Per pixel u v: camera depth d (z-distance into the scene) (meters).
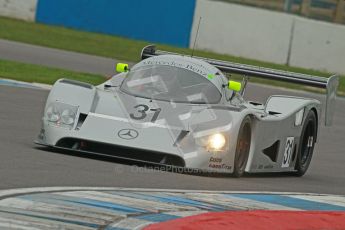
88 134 31.69
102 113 32.28
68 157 31.75
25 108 46.69
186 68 35.50
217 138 32.16
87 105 32.53
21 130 38.41
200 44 100.31
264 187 32.94
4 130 37.56
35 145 33.88
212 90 34.94
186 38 100.62
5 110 44.50
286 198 30.59
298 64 99.00
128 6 102.31
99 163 31.48
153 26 101.62
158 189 28.06
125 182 28.52
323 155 48.22
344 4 100.38
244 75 39.56
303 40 98.44
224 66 39.19
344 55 98.31
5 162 28.89
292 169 38.94
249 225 23.14
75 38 95.75
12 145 33.12
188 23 100.50
